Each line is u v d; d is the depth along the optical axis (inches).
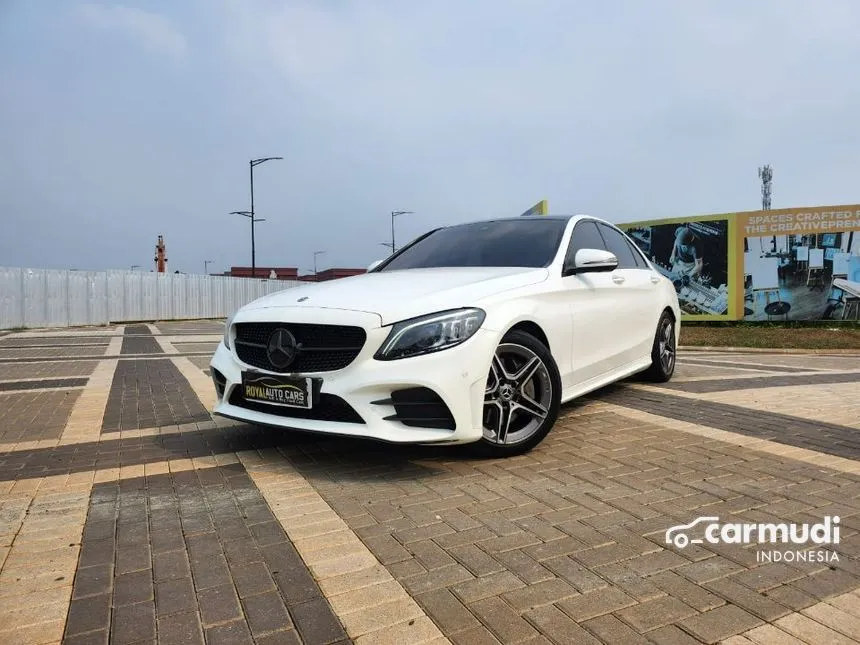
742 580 82.3
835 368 326.6
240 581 83.2
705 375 272.7
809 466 131.6
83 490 120.5
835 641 68.5
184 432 168.1
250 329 143.6
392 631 71.1
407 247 205.3
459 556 89.7
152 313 995.3
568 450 143.8
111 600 78.6
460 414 123.2
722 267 776.9
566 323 158.6
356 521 103.0
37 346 497.0
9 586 82.4
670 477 124.2
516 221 194.5
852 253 725.9
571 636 69.6
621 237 225.1
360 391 122.2
